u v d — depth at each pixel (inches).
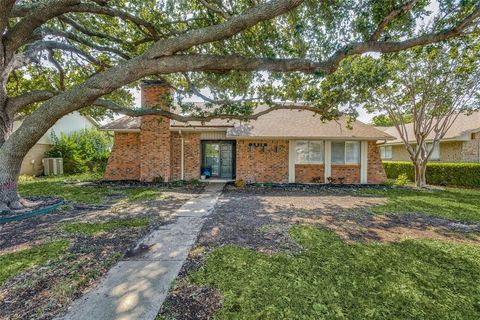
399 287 119.0
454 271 134.7
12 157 250.2
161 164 505.4
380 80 290.7
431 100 457.4
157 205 296.2
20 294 110.7
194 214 254.2
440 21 220.5
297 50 243.0
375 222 228.5
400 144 768.3
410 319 97.0
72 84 458.9
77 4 244.5
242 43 264.4
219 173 585.3
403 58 405.1
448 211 273.7
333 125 537.3
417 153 483.2
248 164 519.2
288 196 367.6
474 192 418.9
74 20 338.3
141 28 313.4
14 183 259.1
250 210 273.6
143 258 149.4
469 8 193.2
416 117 476.7
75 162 700.7
